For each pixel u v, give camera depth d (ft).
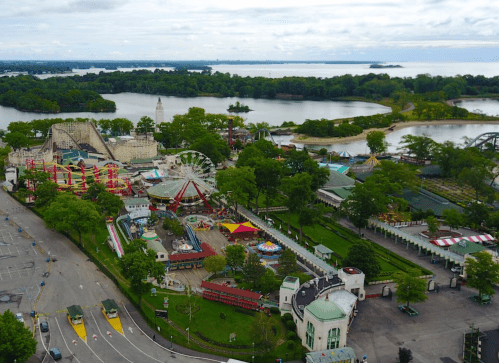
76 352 478.59
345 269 619.67
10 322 448.24
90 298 592.60
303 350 498.69
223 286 605.31
